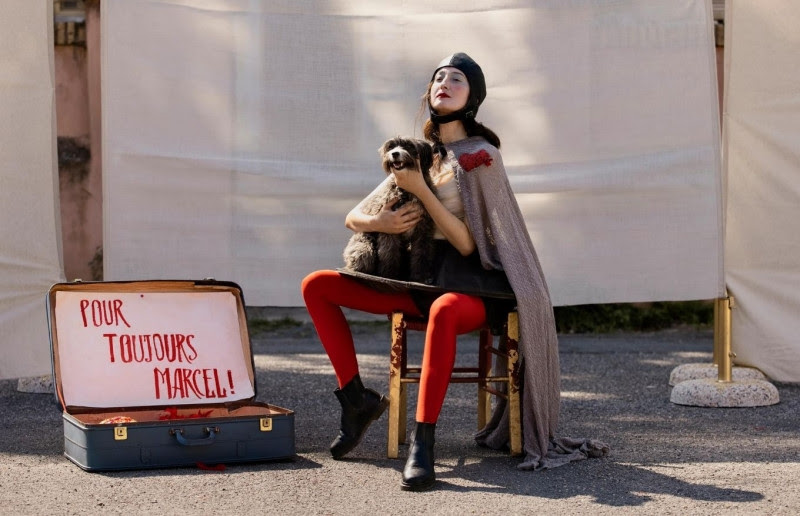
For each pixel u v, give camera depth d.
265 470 3.91
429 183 3.94
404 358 4.15
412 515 3.27
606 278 5.35
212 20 5.28
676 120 5.32
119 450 3.85
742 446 4.39
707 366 6.16
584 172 5.33
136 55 5.20
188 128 5.27
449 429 4.81
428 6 5.38
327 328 4.09
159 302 4.38
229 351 4.39
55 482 3.70
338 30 5.36
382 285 3.95
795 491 3.58
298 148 5.36
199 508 3.35
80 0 10.30
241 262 5.34
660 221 5.34
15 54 5.10
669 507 3.37
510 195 4.02
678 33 5.30
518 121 5.36
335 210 5.39
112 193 5.20
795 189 5.54
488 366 4.33
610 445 4.41
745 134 5.62
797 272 5.57
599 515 3.27
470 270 3.97
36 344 5.18
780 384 6.16
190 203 5.29
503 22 5.36
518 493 3.56
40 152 5.17
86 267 10.06
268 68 5.33
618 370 6.99
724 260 5.37
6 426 4.85
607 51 5.32
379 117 5.39
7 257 5.11
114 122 5.19
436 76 4.12
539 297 3.94
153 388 4.21
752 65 5.59
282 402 5.54
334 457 4.13
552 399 4.09
